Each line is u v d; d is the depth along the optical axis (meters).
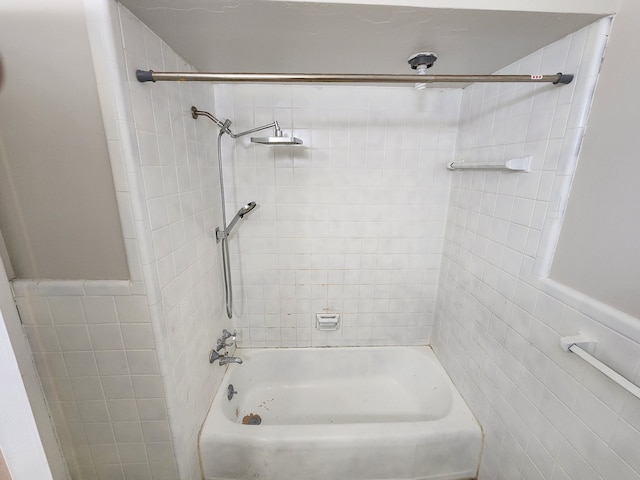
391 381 1.92
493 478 1.24
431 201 1.67
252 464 1.31
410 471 1.34
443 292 1.73
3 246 0.87
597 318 0.76
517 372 1.08
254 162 1.58
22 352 0.93
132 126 0.80
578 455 0.83
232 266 1.75
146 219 0.88
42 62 0.74
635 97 0.69
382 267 1.78
